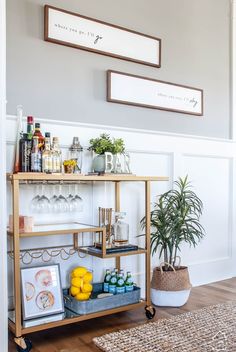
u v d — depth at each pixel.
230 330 2.26
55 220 2.55
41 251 2.48
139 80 3.01
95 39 2.76
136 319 2.49
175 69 3.28
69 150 2.56
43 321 2.11
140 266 3.01
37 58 2.51
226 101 3.71
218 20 3.63
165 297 2.72
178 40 3.31
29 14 2.48
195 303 2.82
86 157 2.69
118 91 2.88
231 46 3.74
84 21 2.71
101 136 2.64
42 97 2.53
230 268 3.69
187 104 3.35
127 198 2.94
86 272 2.40
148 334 2.20
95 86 2.78
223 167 3.66
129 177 2.45
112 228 2.55
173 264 2.87
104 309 2.33
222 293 3.09
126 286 2.49
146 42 3.05
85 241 2.67
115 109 2.89
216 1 3.62
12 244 2.18
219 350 1.99
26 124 2.38
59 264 2.41
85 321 2.46
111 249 2.39
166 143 3.18
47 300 2.21
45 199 2.37
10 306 2.31
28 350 1.98
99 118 2.80
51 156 2.21
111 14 2.87
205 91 3.52
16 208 1.99
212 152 3.53
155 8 3.14
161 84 3.16
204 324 2.36
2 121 1.92
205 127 3.52
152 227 3.07
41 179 2.08
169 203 2.82
